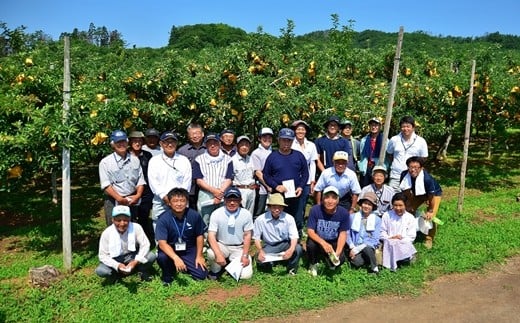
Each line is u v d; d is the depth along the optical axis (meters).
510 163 13.65
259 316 4.91
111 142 6.16
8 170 5.84
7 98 6.34
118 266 5.34
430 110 11.38
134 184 6.28
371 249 5.94
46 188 10.65
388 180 7.60
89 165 13.02
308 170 6.91
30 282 5.48
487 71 10.45
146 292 5.32
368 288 5.55
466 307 5.17
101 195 10.10
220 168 6.44
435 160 13.76
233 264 5.66
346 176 6.59
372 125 7.89
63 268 5.93
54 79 7.73
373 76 13.48
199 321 4.76
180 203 5.45
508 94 10.41
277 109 8.02
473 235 7.23
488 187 10.84
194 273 5.68
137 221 6.66
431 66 13.78
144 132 7.68
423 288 5.62
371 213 6.20
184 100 7.91
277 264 6.20
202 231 5.75
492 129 11.94
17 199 9.66
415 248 6.60
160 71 7.75
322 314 4.99
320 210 5.94
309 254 5.97
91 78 9.80
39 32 10.91
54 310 4.85
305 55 10.16
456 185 11.06
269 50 9.12
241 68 7.94
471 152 15.41
